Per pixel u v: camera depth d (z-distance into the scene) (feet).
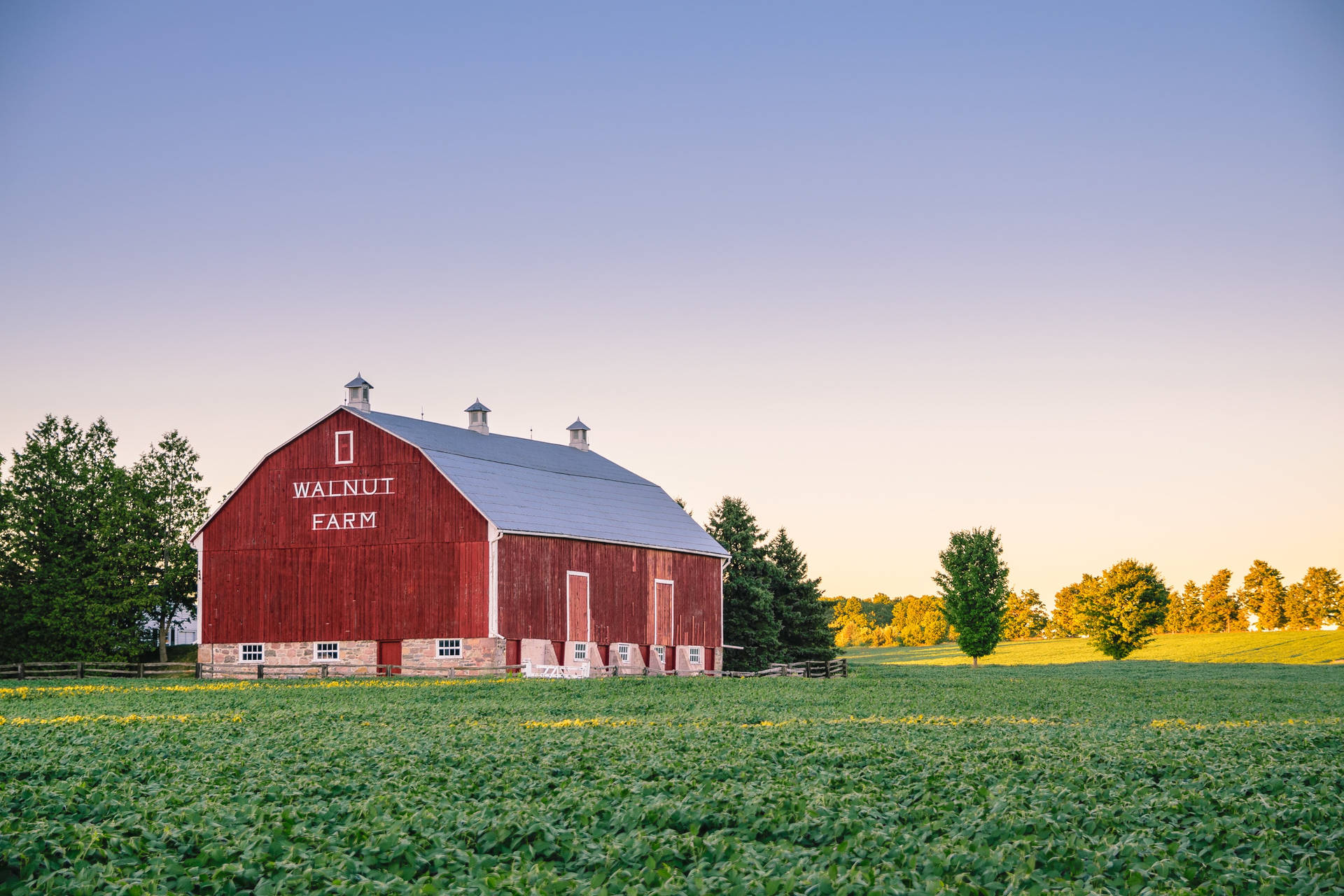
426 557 170.71
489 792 51.06
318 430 179.11
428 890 34.27
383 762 61.98
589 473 210.59
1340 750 71.87
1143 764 59.52
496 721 96.58
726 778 56.34
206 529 183.32
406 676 164.45
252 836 40.60
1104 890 33.86
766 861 37.47
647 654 191.93
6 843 40.01
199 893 36.04
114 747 72.23
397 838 39.86
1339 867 35.42
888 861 37.47
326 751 68.13
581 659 179.32
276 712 105.91
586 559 182.09
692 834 40.40
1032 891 33.60
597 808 45.80
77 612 195.31
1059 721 100.89
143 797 50.85
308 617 176.04
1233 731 86.84
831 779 54.19
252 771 58.95
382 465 175.11
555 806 46.37
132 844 39.78
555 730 84.58
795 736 78.28
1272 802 47.11
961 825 42.39
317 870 35.76
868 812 44.60
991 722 96.58
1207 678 194.39
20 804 48.32
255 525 180.86
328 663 173.68
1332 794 48.11
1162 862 36.58
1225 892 33.68
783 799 46.47
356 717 100.42
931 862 36.45
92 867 36.86
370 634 172.24
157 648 221.87
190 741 76.28
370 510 174.81
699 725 90.12
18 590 195.11
